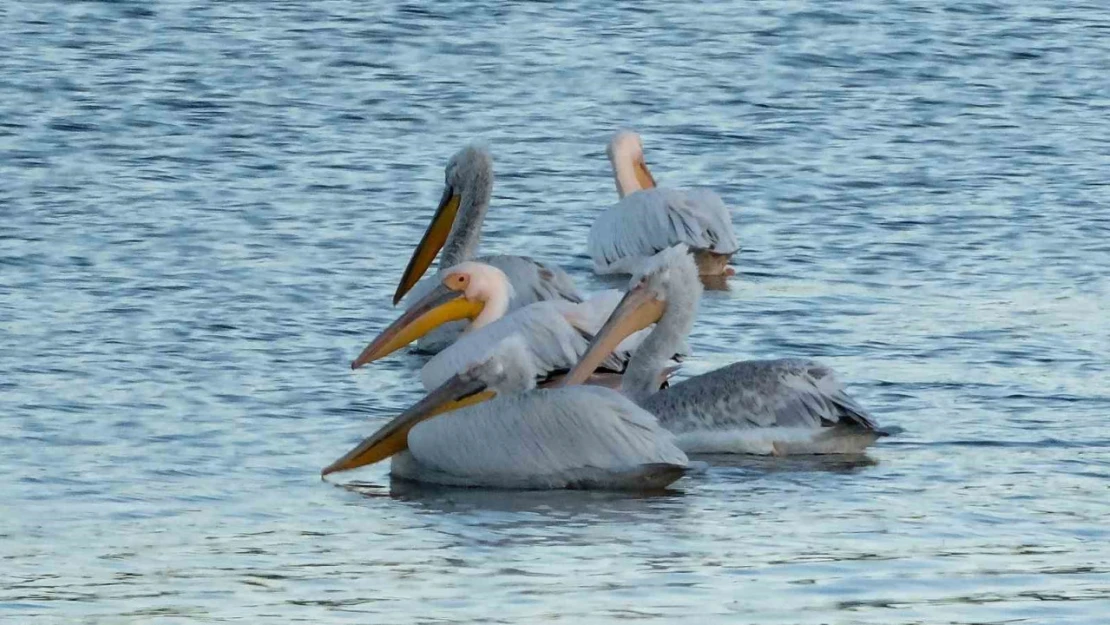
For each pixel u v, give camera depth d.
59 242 20.44
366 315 18.30
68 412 14.87
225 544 12.06
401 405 15.60
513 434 13.55
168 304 18.23
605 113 28.00
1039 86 29.91
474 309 16.89
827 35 33.03
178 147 25.20
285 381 16.12
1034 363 16.59
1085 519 12.61
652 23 33.81
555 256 22.08
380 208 22.56
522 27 33.34
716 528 12.47
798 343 17.44
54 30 32.12
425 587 11.25
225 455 14.06
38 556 11.77
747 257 21.00
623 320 15.44
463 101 28.44
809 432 14.38
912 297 19.08
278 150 25.22
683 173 24.97
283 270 19.75
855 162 25.30
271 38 32.06
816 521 12.61
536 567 11.66
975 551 11.95
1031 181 24.22
